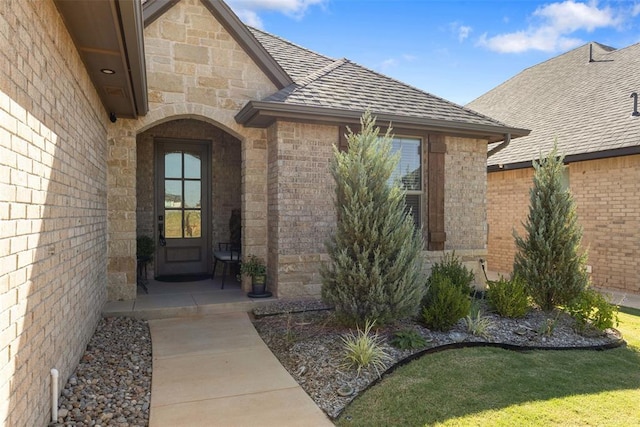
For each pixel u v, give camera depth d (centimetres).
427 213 765
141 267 759
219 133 870
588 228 933
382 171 498
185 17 655
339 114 645
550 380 396
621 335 559
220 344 493
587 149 892
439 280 569
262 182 702
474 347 485
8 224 213
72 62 360
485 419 321
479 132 770
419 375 402
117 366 416
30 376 250
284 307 618
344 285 484
